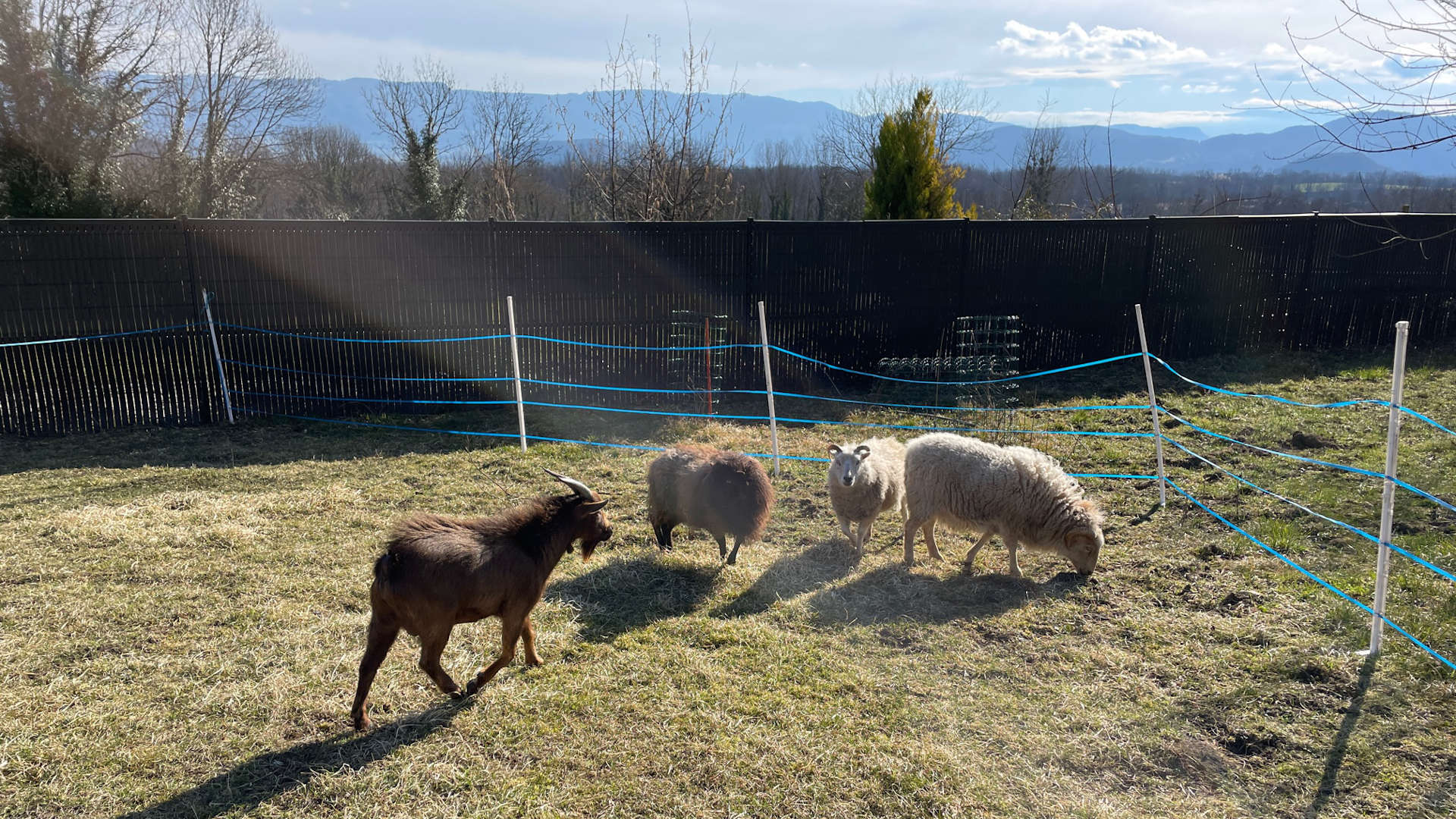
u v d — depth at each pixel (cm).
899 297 1370
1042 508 653
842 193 3831
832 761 431
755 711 475
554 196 3962
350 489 838
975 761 434
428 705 477
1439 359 1463
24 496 802
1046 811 398
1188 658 534
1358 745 441
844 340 1360
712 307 1284
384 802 398
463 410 1195
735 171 3316
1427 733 449
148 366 1064
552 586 634
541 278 1199
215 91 2367
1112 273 1448
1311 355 1531
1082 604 621
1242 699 487
